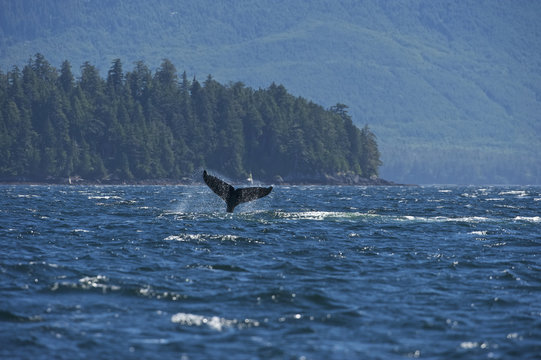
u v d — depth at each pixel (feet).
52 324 192.85
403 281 256.93
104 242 348.38
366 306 217.77
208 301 220.02
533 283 256.52
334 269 279.28
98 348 174.70
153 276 255.50
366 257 311.68
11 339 179.42
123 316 201.98
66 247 329.93
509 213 643.04
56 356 168.66
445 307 217.97
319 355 172.45
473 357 172.35
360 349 177.37
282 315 206.18
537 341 183.93
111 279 246.88
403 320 202.80
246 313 207.72
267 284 245.04
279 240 361.71
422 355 173.58
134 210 575.38
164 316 203.00
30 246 332.39
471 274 272.72
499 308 217.77
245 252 318.45
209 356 170.60
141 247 330.34
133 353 171.73
